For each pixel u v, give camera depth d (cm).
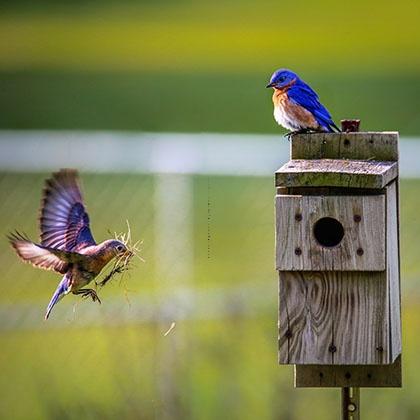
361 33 4100
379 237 962
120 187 1717
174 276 1494
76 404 1410
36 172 1606
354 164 1002
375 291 971
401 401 1345
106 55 3872
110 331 1450
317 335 977
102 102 3441
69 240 914
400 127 3141
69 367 1459
